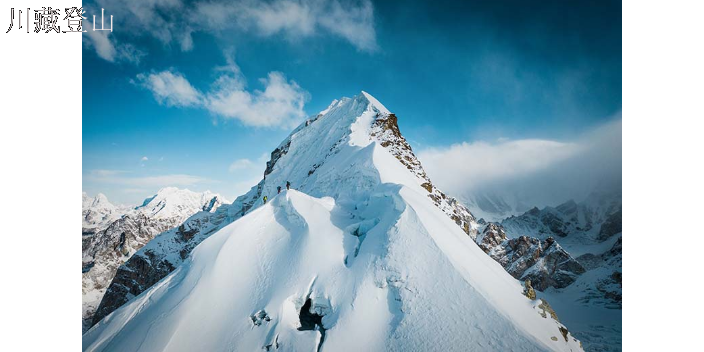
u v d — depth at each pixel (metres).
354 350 20.00
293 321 22.33
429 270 22.83
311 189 55.81
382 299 22.41
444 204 67.31
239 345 20.92
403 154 73.25
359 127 78.81
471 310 20.72
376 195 32.50
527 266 116.88
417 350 19.42
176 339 21.33
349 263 25.22
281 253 26.67
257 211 30.08
